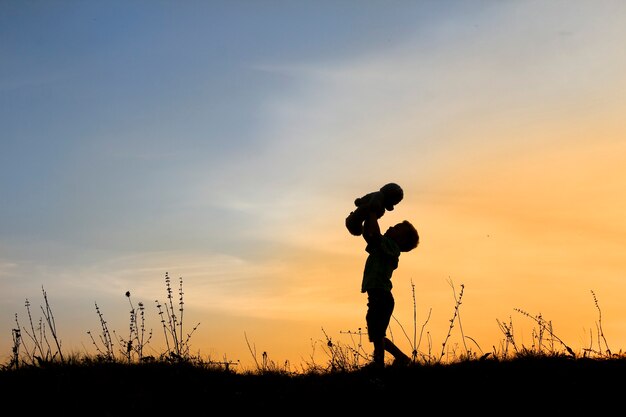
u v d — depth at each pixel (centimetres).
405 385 947
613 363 981
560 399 884
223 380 991
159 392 928
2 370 985
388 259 1037
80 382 941
